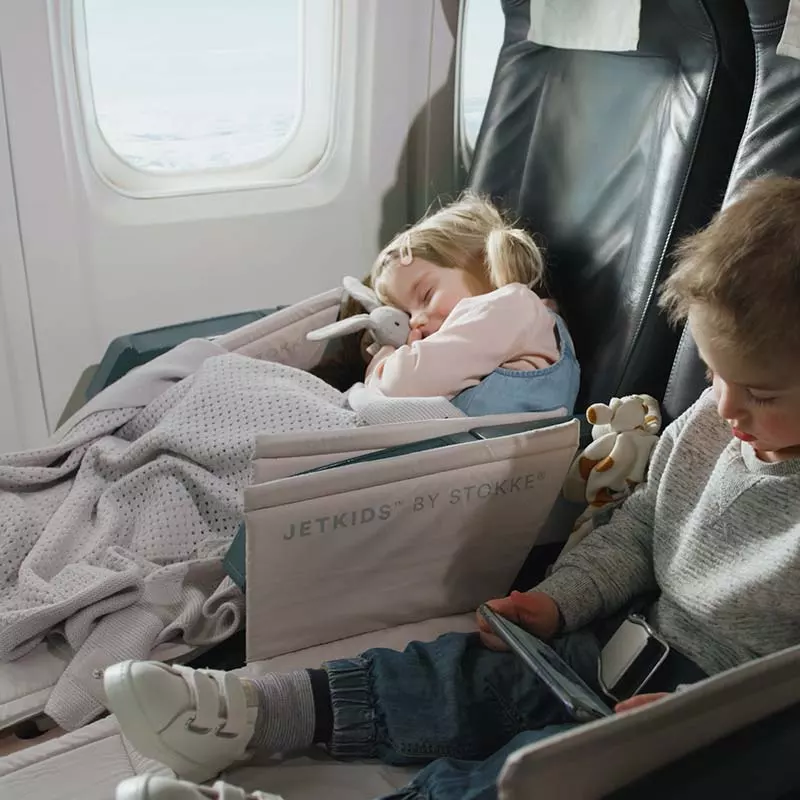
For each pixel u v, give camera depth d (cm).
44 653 117
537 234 151
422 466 106
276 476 107
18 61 155
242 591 119
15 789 93
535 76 155
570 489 126
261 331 154
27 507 130
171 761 90
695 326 86
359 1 175
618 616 112
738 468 98
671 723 64
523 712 99
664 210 126
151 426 144
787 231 81
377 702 98
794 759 68
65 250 171
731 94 122
